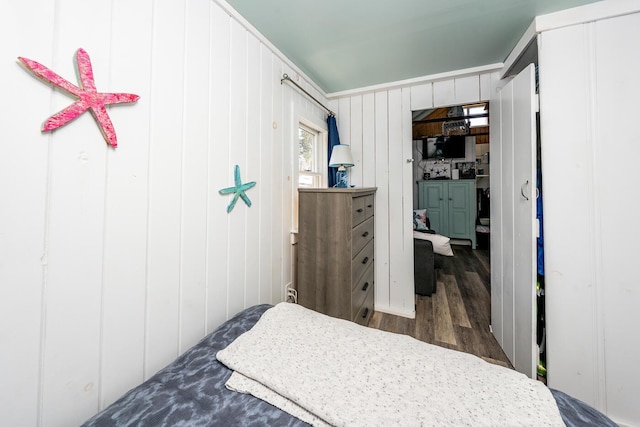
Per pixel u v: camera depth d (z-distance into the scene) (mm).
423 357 809
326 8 1263
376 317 2240
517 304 1495
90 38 703
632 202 1168
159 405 661
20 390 589
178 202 985
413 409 610
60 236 656
